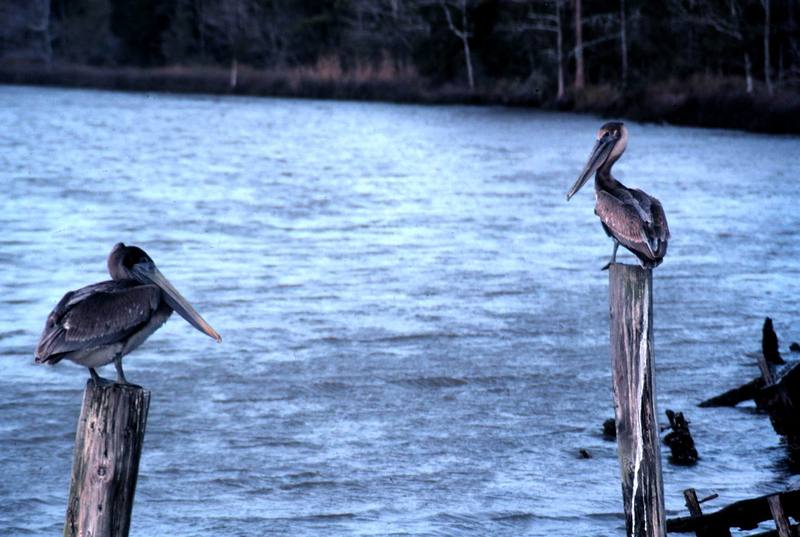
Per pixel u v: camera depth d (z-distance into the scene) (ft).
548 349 61.77
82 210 106.01
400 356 60.18
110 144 170.60
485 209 110.11
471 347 61.82
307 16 322.96
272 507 41.63
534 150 167.84
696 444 47.88
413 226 100.01
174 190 120.98
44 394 53.26
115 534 23.26
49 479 44.16
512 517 40.65
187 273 79.25
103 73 321.11
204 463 45.57
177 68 325.21
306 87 286.05
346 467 45.27
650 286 27.99
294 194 119.03
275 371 57.26
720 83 215.51
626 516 29.25
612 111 223.10
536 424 50.44
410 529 39.65
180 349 60.64
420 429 49.67
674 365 59.00
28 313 68.13
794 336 64.59
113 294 26.40
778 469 45.06
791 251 89.20
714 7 218.79
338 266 82.43
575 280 78.79
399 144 175.42
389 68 287.69
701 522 34.12
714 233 96.48
